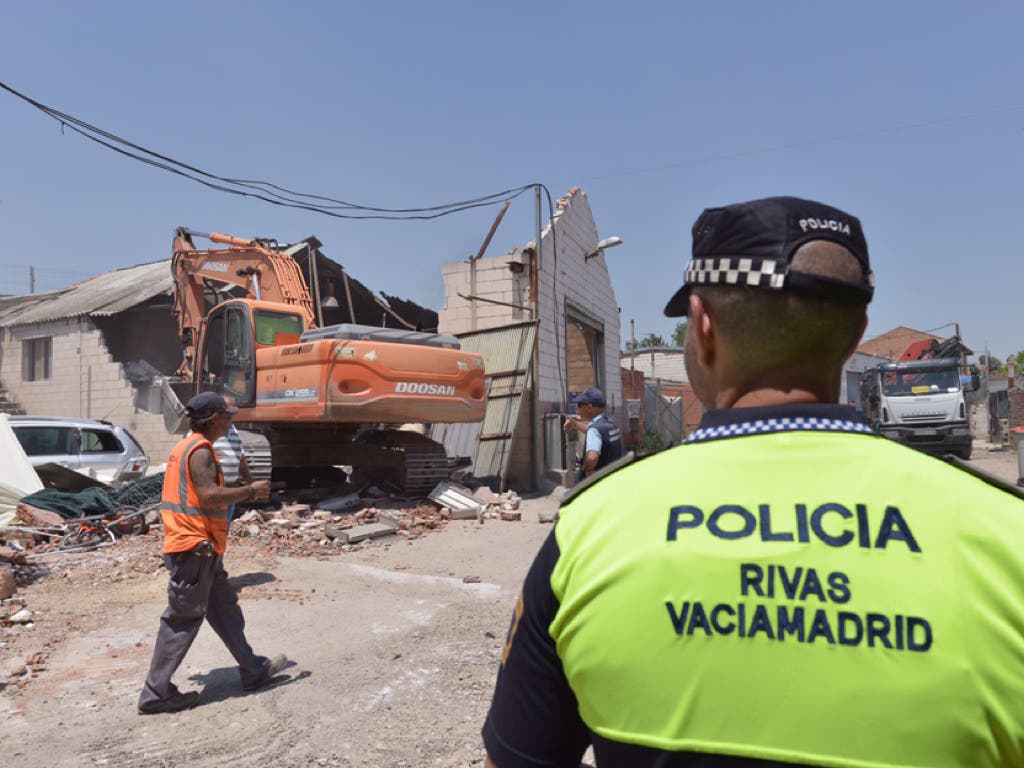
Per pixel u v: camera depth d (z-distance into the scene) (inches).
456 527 409.1
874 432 41.1
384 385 414.6
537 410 589.9
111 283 977.5
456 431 582.2
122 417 804.6
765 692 34.6
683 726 35.4
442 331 653.3
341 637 223.6
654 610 36.9
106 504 397.4
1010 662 33.4
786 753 33.9
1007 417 1322.6
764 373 42.9
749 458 39.9
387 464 479.2
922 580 34.8
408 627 231.8
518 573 304.7
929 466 38.9
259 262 523.2
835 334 41.7
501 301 624.4
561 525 42.0
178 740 156.2
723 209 44.0
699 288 45.1
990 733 33.0
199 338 490.3
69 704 176.6
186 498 172.4
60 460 475.5
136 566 312.0
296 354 420.8
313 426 477.1
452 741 154.5
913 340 2655.0
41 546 350.0
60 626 237.5
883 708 33.3
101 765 145.5
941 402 837.2
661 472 41.1
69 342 849.5
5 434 427.2
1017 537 35.4
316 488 500.4
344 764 145.6
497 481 550.9
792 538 36.7
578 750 42.2
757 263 41.4
